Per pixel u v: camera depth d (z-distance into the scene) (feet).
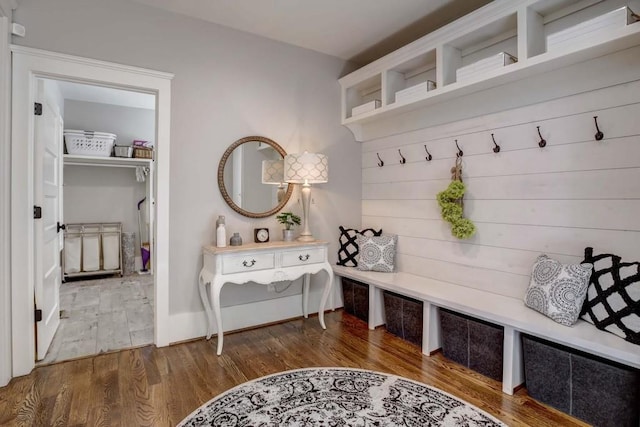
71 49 7.66
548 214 7.40
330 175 11.55
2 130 6.84
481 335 7.32
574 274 6.36
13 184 7.16
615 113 6.41
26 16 7.25
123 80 8.15
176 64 8.84
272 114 10.36
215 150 9.43
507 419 5.91
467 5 8.48
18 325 7.22
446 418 5.93
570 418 5.93
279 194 10.48
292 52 10.68
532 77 7.49
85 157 14.82
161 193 8.66
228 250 8.30
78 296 13.25
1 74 6.79
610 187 6.51
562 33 6.38
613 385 5.43
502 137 8.18
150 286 14.83
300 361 8.02
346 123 11.64
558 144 7.21
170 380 7.12
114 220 17.44
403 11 8.77
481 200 8.64
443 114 9.42
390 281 9.56
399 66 9.97
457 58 8.89
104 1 7.98
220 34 9.44
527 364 6.56
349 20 9.23
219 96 9.46
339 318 10.94
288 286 10.82
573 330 5.98
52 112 9.32
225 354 8.36
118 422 5.77
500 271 8.27
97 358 8.09
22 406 6.18
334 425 5.75
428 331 8.33
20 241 7.22
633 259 6.25
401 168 10.78
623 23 5.65
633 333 5.48
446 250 9.51
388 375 7.37
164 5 8.50
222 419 5.88
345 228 11.89
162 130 8.63
